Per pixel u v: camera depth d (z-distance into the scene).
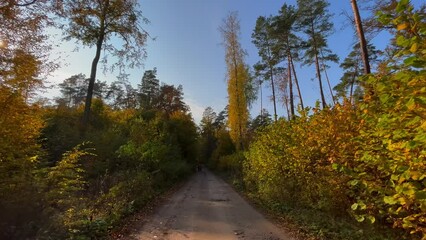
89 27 20.08
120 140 21.20
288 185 13.21
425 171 3.20
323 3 29.84
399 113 3.26
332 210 8.99
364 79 3.62
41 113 8.45
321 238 8.06
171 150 32.19
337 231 8.17
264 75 38.56
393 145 3.57
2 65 6.97
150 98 58.91
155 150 21.70
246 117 34.94
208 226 10.06
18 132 6.90
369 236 7.05
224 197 18.86
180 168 31.44
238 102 34.88
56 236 6.61
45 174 8.15
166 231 9.26
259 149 16.53
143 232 9.05
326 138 8.65
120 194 13.34
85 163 15.54
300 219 10.25
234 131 35.19
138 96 61.69
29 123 7.45
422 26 2.92
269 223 10.59
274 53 33.62
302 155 10.48
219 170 55.19
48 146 14.92
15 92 6.82
